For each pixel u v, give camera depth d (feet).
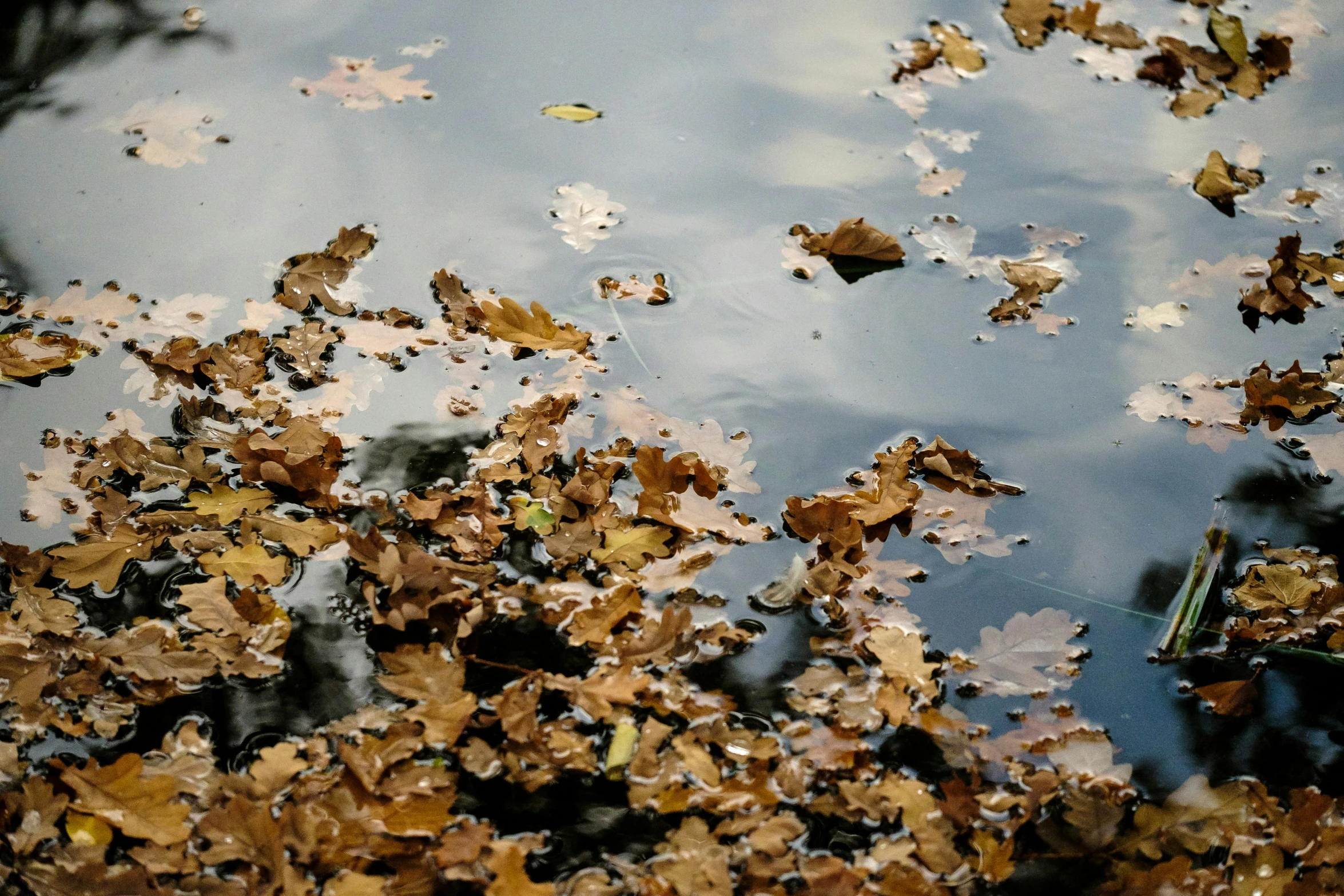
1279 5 11.87
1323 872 5.50
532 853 5.47
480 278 8.88
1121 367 8.39
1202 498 7.48
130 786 5.63
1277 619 6.72
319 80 10.82
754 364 8.32
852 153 10.18
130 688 6.11
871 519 7.16
